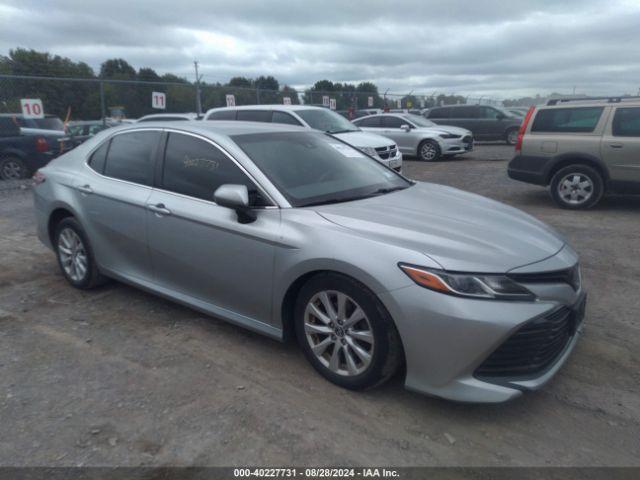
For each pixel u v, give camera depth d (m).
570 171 8.33
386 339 2.98
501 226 3.39
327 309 3.24
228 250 3.61
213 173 3.86
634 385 3.34
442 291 2.79
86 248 4.73
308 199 3.59
